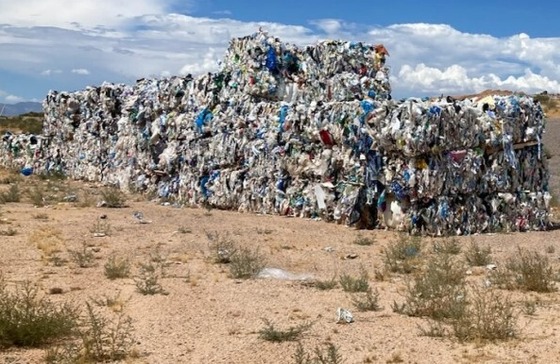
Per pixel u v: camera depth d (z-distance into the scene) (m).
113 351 7.36
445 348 7.62
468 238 16.14
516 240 15.89
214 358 7.29
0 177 32.31
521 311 9.17
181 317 8.84
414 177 16.53
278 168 20.03
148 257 12.86
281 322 8.62
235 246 14.15
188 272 11.54
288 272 11.85
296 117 19.41
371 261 13.11
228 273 11.55
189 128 23.64
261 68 22.69
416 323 8.65
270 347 7.63
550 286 10.61
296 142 19.42
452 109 16.56
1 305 7.86
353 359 7.23
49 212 18.95
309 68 23.22
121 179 27.16
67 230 15.73
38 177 32.66
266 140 20.48
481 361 7.17
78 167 31.53
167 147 24.77
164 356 7.35
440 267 11.49
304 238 15.73
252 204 20.78
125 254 13.12
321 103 19.02
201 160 22.78
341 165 18.17
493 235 16.77
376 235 16.36
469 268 12.32
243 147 21.42
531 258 12.34
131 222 17.38
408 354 7.40
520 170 18.31
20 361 7.09
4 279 10.40
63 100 33.03
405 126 16.30
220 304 9.52
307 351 7.47
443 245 14.42
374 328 8.41
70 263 12.19
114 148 28.53
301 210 19.36
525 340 7.88
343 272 11.96
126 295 9.97
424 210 16.78
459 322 8.39
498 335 7.98
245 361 7.19
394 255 13.14
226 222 18.00
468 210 17.23
